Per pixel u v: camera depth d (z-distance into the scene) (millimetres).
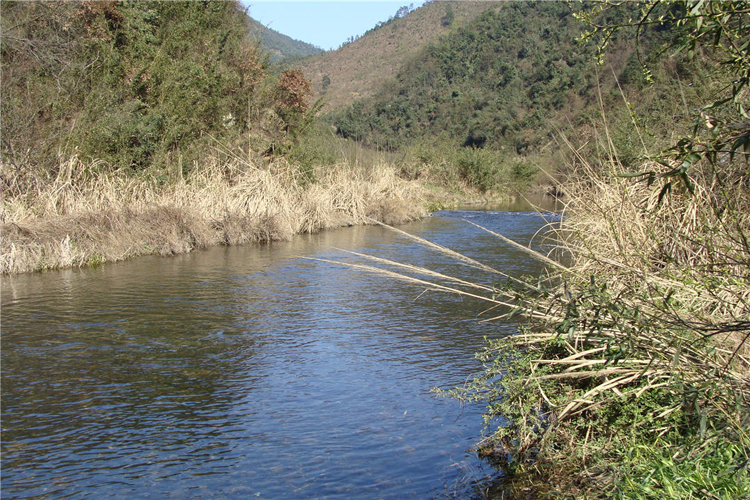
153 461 4598
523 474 4316
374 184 24812
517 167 34656
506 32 88938
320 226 19812
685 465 3461
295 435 5004
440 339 7664
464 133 62219
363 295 10250
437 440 4887
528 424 4762
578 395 4543
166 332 7965
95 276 11680
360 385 6094
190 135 19031
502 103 59406
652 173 2863
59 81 17516
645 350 4016
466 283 5090
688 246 5199
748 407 3510
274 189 18828
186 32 23719
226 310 9156
